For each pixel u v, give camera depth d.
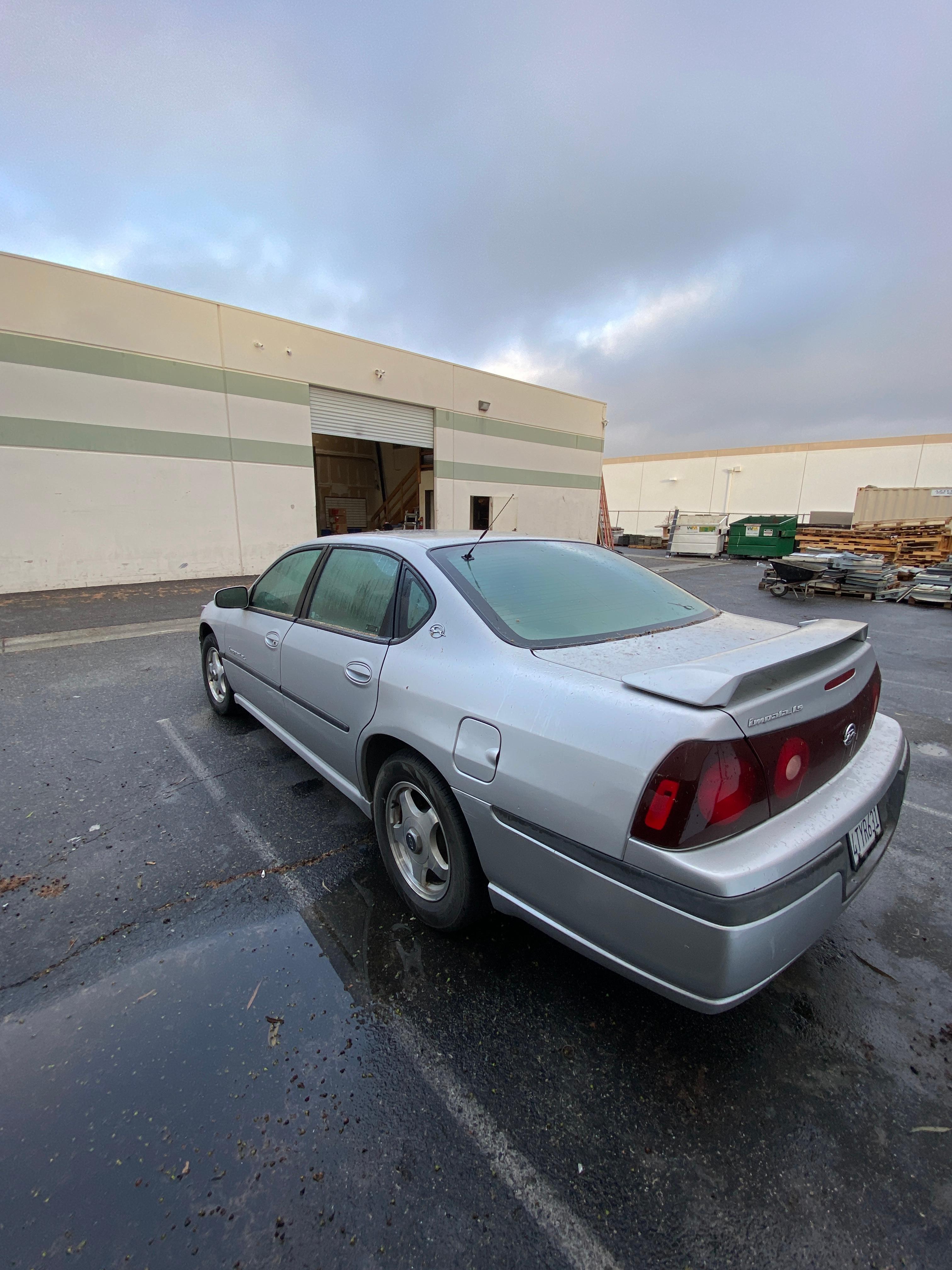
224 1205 1.28
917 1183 1.35
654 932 1.40
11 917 2.20
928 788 3.46
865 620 9.50
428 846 2.12
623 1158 1.40
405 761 2.11
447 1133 1.45
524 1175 1.36
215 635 4.16
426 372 16.19
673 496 39.00
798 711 1.58
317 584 3.01
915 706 4.98
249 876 2.49
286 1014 1.79
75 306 10.60
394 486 22.73
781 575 12.32
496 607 2.14
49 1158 1.36
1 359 9.99
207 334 12.16
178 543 12.27
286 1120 1.47
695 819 1.36
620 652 1.91
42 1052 1.63
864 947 2.14
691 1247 1.22
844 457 33.12
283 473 13.59
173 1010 1.79
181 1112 1.48
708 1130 1.47
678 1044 1.72
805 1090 1.58
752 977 1.34
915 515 21.41
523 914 1.75
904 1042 1.74
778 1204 1.30
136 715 4.39
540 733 1.64
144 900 2.32
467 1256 1.20
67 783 3.30
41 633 7.32
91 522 11.20
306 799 3.14
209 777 3.39
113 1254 1.18
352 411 14.95
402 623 2.33
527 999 1.88
